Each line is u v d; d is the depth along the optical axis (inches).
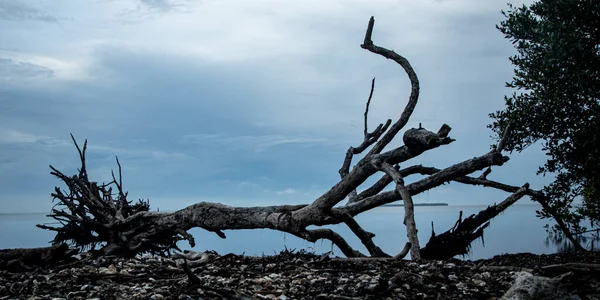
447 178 425.1
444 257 446.3
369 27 481.4
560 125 474.0
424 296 265.6
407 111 445.7
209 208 476.1
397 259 367.2
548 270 302.0
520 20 481.4
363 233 452.1
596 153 455.8
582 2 461.4
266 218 450.3
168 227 490.9
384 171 398.3
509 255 413.4
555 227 546.6
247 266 338.3
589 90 460.4
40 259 354.0
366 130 530.0
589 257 394.0
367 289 268.1
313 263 348.5
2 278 305.7
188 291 262.1
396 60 468.1
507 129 412.2
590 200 511.2
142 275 300.2
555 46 459.8
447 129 373.4
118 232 495.5
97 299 255.4
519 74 480.4
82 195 513.0
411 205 381.1
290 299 259.3
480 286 284.8
